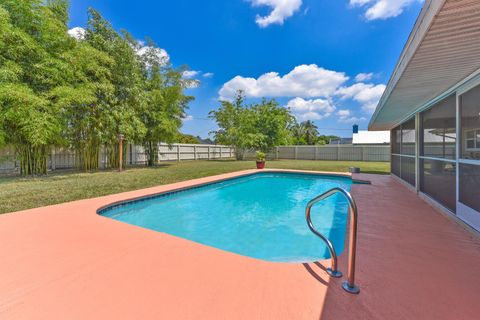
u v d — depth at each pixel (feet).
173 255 7.22
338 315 4.59
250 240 11.59
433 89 11.48
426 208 13.12
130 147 41.81
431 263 6.75
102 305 4.88
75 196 15.60
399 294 5.27
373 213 12.11
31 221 10.28
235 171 32.01
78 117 26.53
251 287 5.54
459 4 4.89
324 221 14.33
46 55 22.02
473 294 5.27
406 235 9.03
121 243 8.08
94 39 27.91
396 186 20.54
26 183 20.35
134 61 32.09
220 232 12.69
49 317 4.52
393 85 10.92
